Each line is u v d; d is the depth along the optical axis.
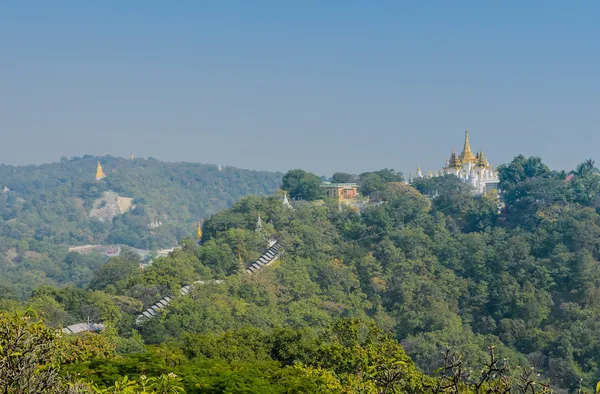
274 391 64.06
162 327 149.75
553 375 178.88
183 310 157.75
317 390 68.12
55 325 139.88
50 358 43.28
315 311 188.25
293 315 181.12
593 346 187.62
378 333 94.06
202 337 97.94
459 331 191.88
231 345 97.69
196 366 69.75
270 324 171.00
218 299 174.25
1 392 37.22
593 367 181.62
